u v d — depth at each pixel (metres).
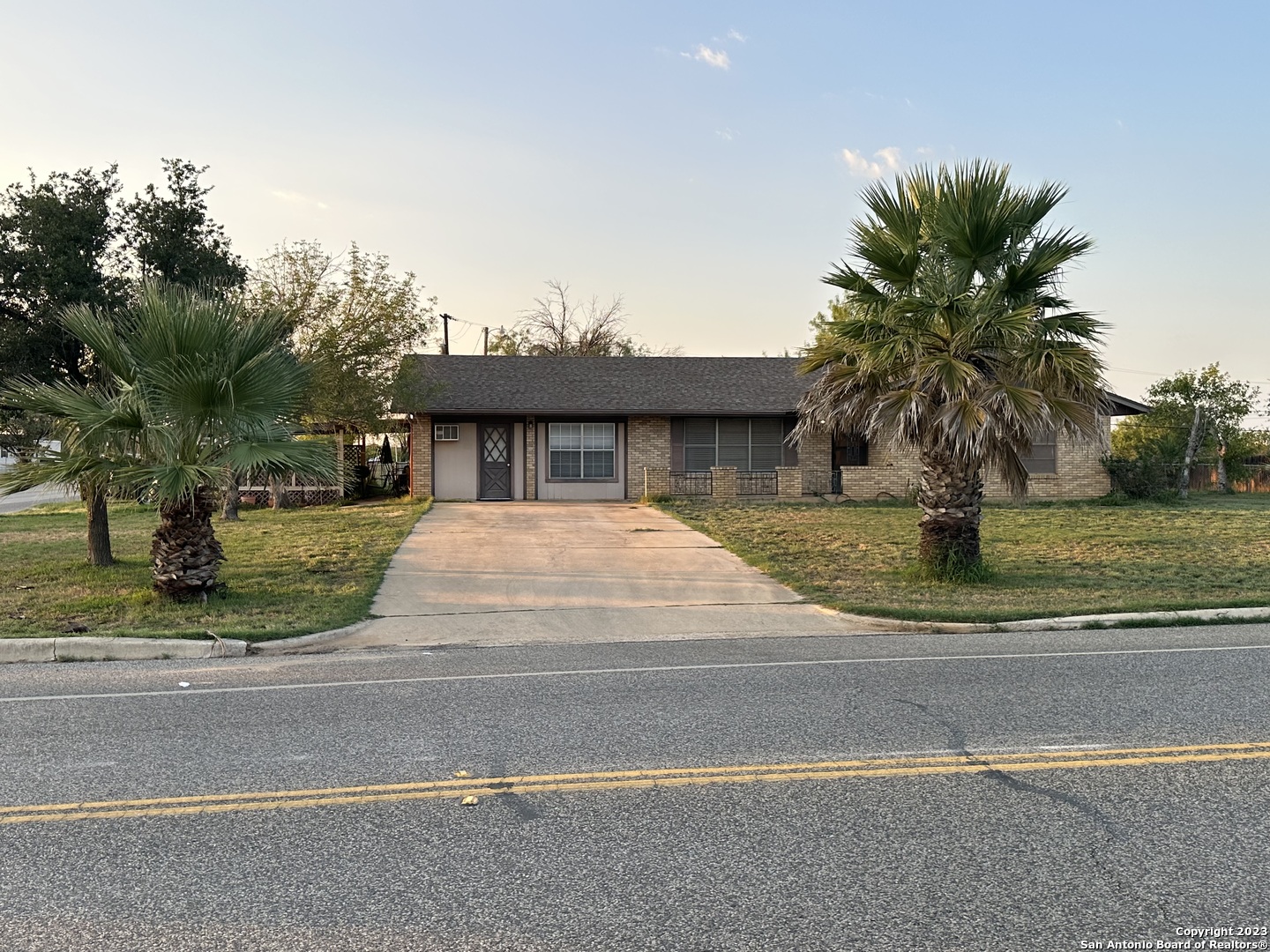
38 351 14.41
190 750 6.02
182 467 10.74
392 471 30.83
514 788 5.26
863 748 5.94
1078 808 4.89
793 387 28.14
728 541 17.38
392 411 25.17
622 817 4.82
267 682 8.02
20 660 9.18
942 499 13.46
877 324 13.45
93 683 8.05
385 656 9.32
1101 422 13.68
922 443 13.45
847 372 13.85
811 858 4.32
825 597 12.28
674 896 3.96
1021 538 18.09
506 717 6.79
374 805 5.02
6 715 6.93
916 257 13.50
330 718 6.78
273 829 4.70
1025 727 6.38
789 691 7.52
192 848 4.48
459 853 4.39
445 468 26.61
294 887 4.06
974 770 5.49
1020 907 3.84
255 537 17.89
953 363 12.82
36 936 3.66
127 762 5.77
